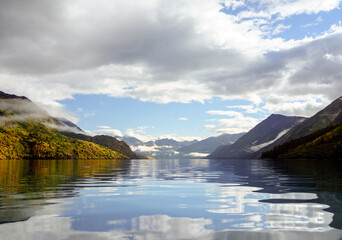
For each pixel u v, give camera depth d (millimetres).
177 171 43875
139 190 17453
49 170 47906
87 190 17391
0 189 17766
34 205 11789
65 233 7504
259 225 8391
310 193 15211
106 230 7855
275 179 25094
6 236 7156
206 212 10367
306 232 7617
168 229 8000
